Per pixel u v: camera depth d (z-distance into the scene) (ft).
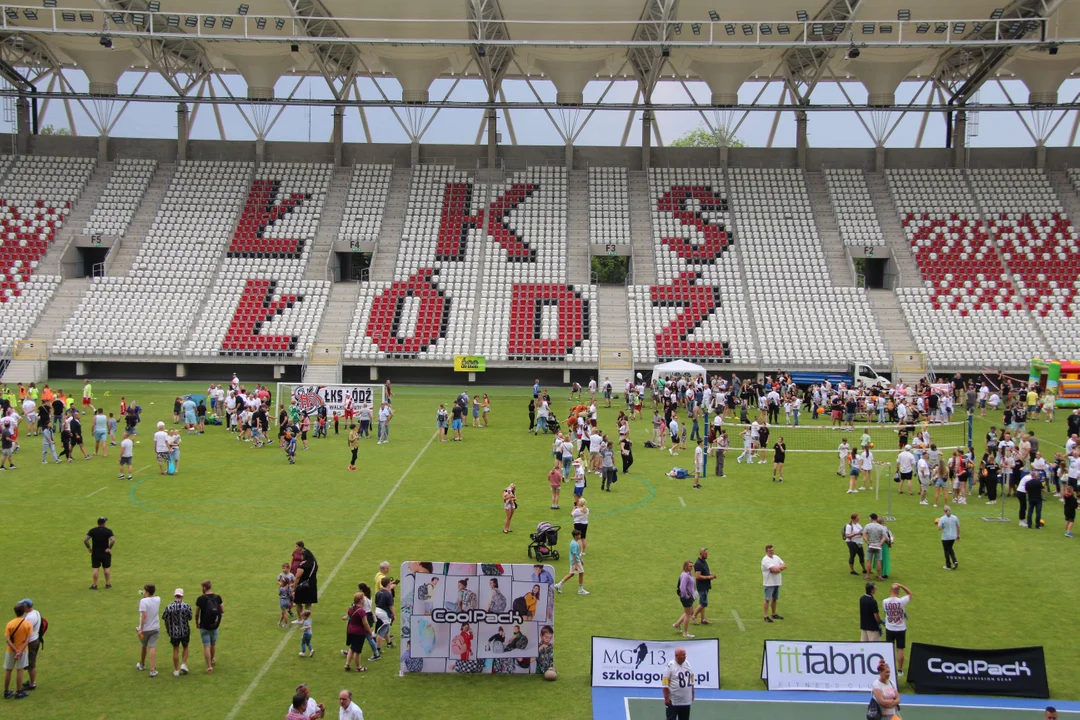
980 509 107.65
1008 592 78.18
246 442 142.20
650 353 204.54
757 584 79.25
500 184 243.40
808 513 103.91
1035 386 183.11
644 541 91.71
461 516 99.14
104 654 63.57
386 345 205.67
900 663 63.46
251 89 237.25
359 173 245.45
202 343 204.54
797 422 166.09
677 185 244.22
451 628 62.75
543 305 215.51
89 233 224.94
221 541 88.89
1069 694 60.29
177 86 233.96
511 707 57.41
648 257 228.22
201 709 55.83
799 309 212.84
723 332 208.54
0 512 98.17
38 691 57.88
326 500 105.19
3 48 232.32
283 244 226.99
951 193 237.45
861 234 229.45
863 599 64.59
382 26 209.15
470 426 159.63
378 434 147.02
